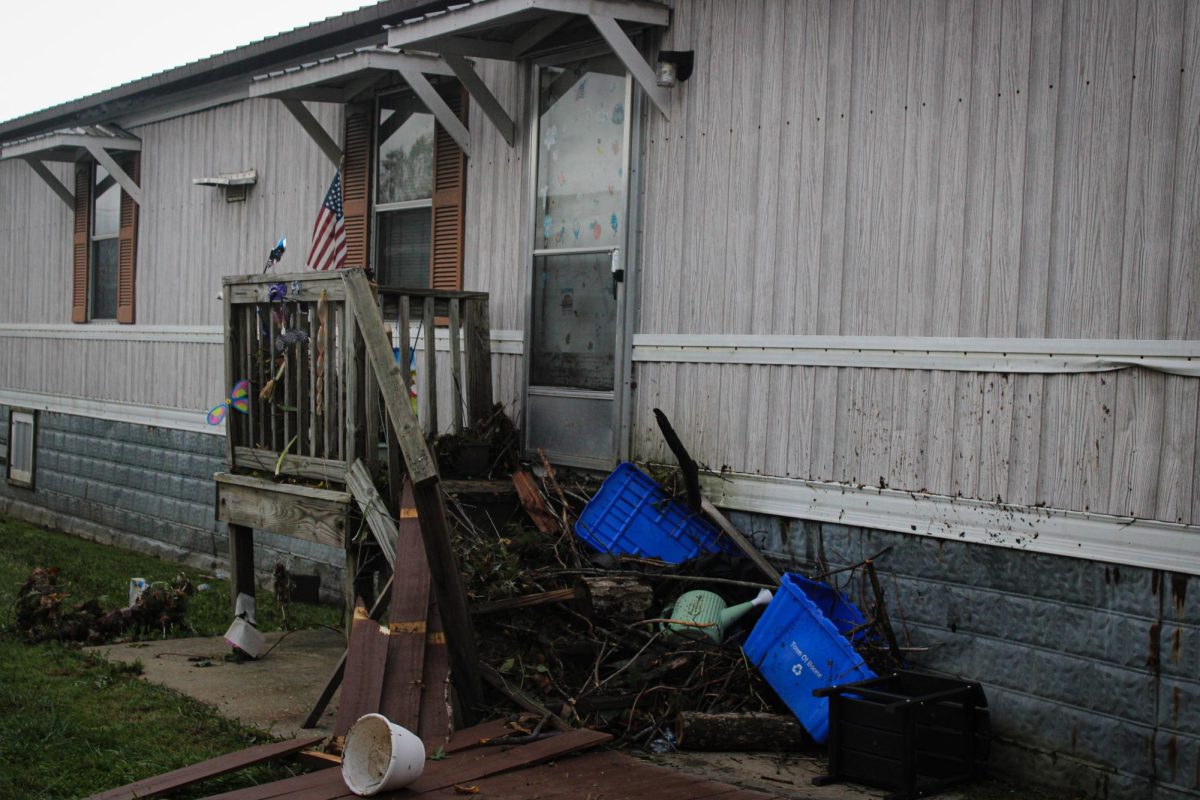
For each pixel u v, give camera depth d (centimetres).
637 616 623
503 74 819
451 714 546
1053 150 534
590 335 755
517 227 804
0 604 897
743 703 582
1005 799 520
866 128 605
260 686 690
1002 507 552
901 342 589
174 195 1185
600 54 746
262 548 1039
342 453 693
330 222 912
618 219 730
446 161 865
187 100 1155
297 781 490
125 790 494
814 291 628
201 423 1137
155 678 702
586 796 474
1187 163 492
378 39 935
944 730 541
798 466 636
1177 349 494
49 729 578
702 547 671
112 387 1285
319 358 711
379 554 681
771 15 649
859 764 519
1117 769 512
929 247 579
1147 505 505
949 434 573
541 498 722
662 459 703
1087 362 523
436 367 866
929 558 581
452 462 750
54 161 1373
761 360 652
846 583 614
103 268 1326
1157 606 503
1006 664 551
